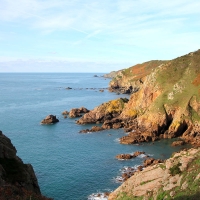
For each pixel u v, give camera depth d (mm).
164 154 66625
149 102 100562
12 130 91875
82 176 54188
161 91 98312
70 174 55188
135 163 60812
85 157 65188
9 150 35438
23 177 32344
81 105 147000
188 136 79500
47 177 53812
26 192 28672
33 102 158875
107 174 54969
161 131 84938
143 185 34312
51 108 137500
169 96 92625
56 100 167500
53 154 67500
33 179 35656
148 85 104062
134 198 33094
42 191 48125
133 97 107312
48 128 94750
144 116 90375
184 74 100000
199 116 82500
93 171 56594
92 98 175625
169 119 87500
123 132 88438
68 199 45469
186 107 85188
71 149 71438
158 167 36094
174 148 71312
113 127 94312
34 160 63312
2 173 30422
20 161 36219
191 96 87812
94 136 84188
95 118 103250
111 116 104375
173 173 32656
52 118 103500
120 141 77812
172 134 81625
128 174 54594
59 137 83250
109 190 48188
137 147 72812
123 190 36812
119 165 59719
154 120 86625
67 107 140500
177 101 89438
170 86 97938
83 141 78875
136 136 80312
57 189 48906
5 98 176125
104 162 61750
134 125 92188
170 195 29500
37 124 100875
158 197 30516
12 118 111438
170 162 35188
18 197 26500
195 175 29938
